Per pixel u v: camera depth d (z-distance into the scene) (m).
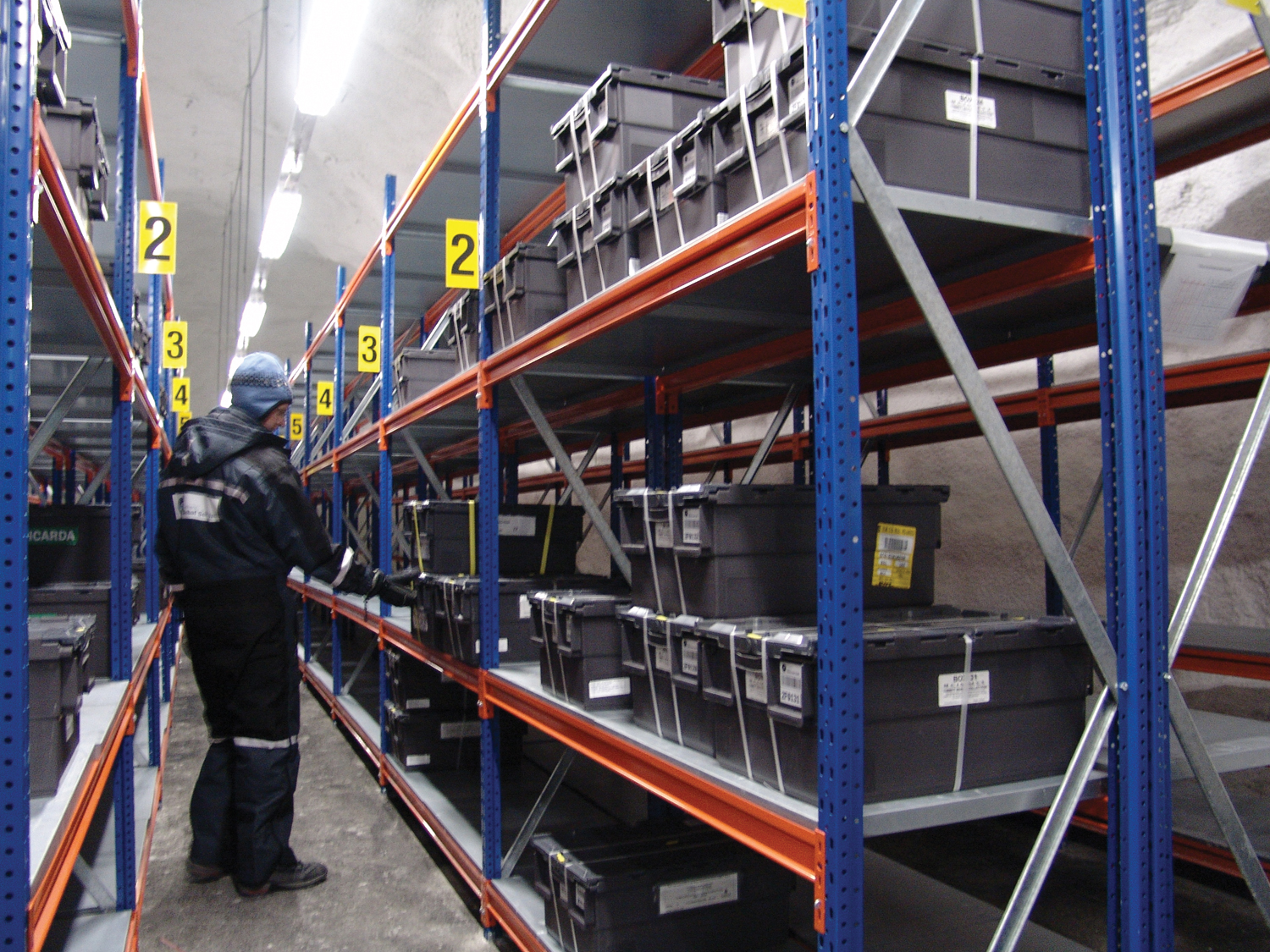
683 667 1.74
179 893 3.16
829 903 1.20
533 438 4.95
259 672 3.06
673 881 2.11
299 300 13.38
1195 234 1.48
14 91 1.09
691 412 4.21
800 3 1.30
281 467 3.06
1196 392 3.23
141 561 4.16
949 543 5.20
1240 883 3.04
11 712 1.08
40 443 2.84
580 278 2.27
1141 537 1.40
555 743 4.62
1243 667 2.73
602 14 2.62
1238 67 2.05
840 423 1.20
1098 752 1.43
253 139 10.02
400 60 8.07
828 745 1.21
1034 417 3.86
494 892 2.68
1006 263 1.73
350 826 3.91
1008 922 1.32
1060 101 1.50
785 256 1.66
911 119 1.37
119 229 2.76
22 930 1.08
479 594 2.88
